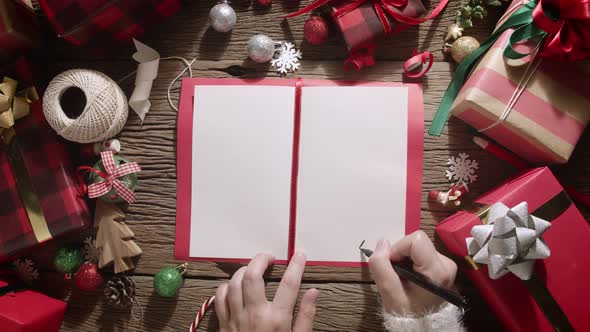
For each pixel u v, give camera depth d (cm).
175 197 85
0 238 79
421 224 82
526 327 71
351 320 83
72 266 82
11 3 75
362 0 77
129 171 77
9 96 75
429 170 83
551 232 70
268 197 83
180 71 86
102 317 85
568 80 73
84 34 77
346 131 82
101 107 75
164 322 85
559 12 69
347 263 82
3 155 80
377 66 84
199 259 84
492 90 71
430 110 83
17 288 80
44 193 79
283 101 83
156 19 83
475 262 70
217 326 84
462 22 81
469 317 82
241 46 86
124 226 83
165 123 86
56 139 80
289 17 79
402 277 75
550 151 72
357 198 82
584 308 70
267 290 83
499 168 82
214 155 84
